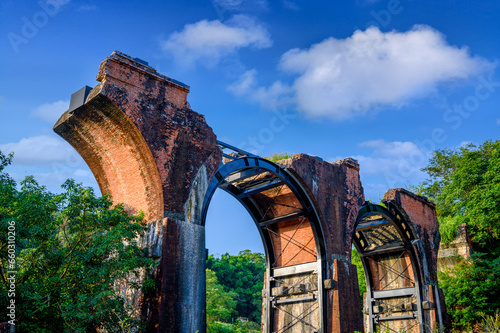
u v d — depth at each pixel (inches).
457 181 1628.9
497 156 1496.1
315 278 1005.8
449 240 1443.2
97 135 747.4
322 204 952.9
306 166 944.3
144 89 717.9
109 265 628.4
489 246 1421.0
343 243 968.9
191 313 663.8
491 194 1379.2
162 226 677.9
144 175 717.3
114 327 639.8
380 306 1234.0
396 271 1247.5
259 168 904.3
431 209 1282.0
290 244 1097.4
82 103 702.5
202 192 748.6
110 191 798.5
